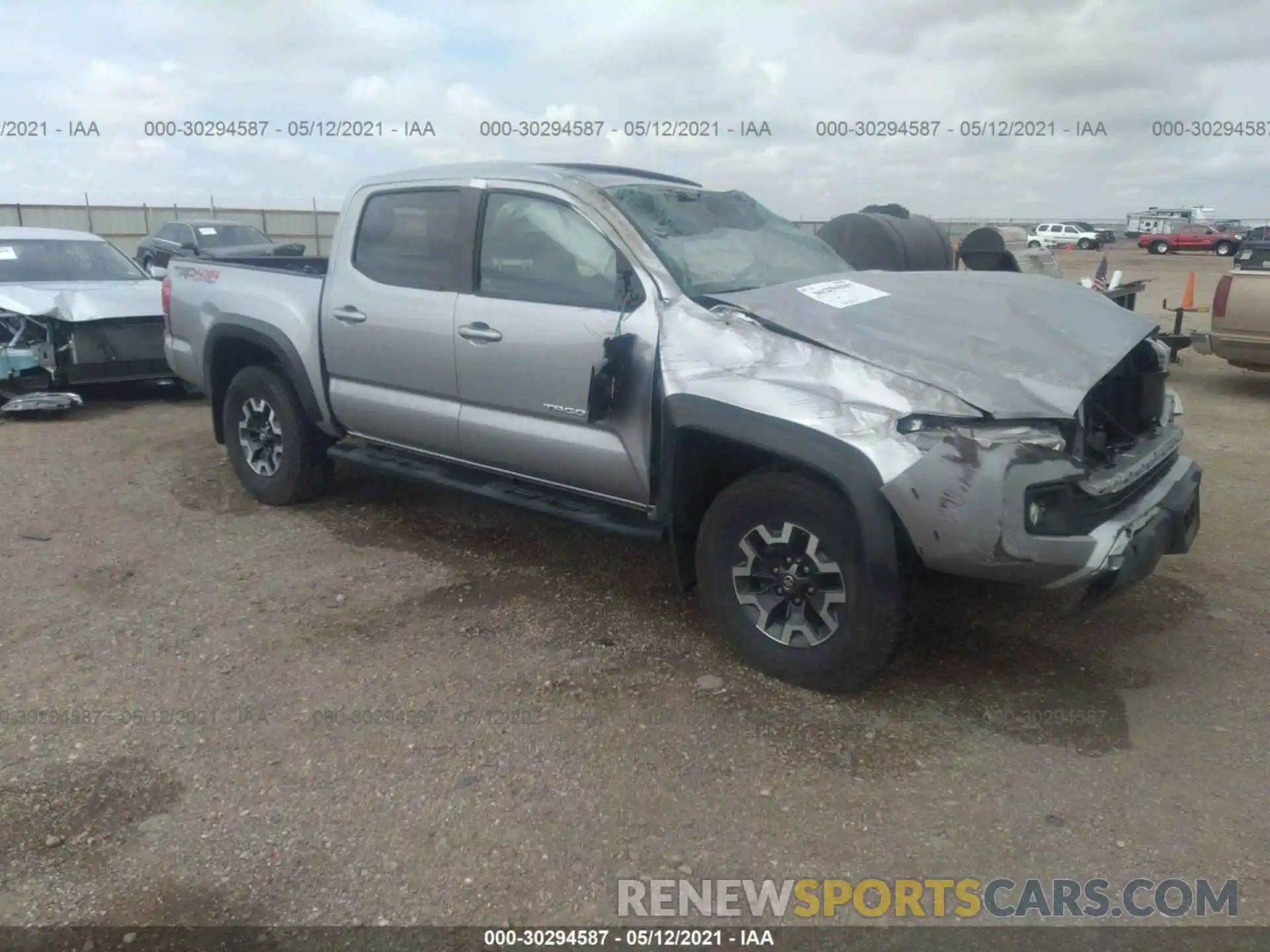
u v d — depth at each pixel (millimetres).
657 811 3021
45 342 8602
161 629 4242
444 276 4707
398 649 4074
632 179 4633
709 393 3645
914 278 4340
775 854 2830
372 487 6328
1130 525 3418
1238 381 10766
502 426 4500
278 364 5809
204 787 3125
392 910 2604
